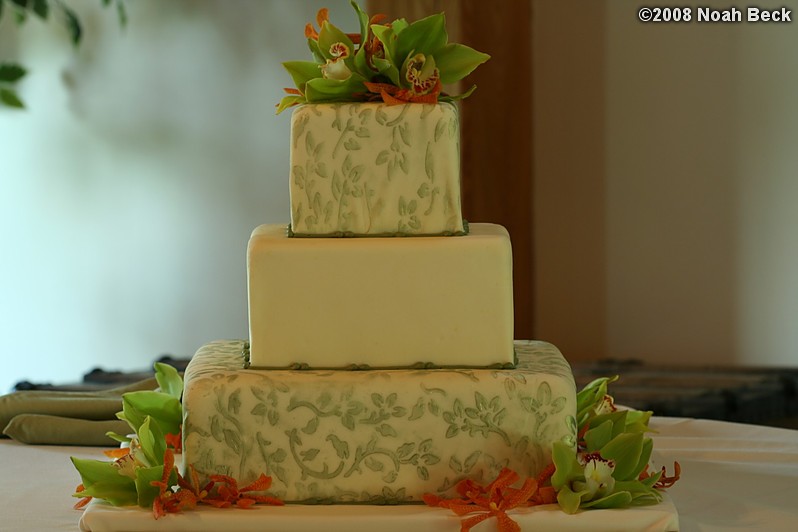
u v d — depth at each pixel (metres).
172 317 5.41
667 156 4.91
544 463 2.13
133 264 5.42
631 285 5.01
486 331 2.15
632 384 4.29
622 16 4.89
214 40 5.20
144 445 2.18
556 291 5.09
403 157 2.16
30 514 2.34
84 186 5.41
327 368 2.16
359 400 2.11
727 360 4.92
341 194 2.17
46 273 5.50
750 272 4.85
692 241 4.92
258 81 5.16
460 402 2.11
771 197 4.79
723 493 2.48
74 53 5.34
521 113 4.65
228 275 5.32
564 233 5.05
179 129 5.28
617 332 5.05
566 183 5.02
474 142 4.43
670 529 2.03
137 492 2.10
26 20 5.34
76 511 2.37
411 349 2.15
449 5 4.25
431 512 2.06
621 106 4.94
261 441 2.11
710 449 2.89
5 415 3.11
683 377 4.39
